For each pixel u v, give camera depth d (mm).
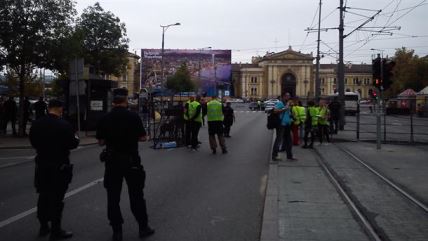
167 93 89438
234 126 36344
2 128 27719
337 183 11742
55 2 24125
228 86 106938
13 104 26344
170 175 12852
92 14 46562
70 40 24375
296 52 139750
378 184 11734
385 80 20547
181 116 21266
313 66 140625
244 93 146625
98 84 28328
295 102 20422
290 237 7059
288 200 9672
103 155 7016
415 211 8945
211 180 12102
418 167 14930
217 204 9406
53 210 7152
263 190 10828
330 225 7781
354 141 24062
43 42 23656
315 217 8289
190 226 7809
